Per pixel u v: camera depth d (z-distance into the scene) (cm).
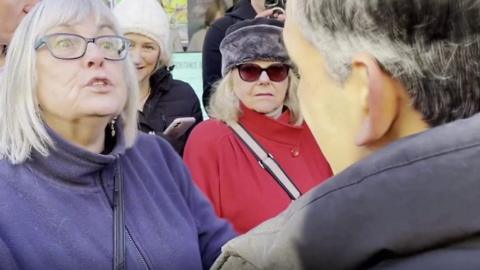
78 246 135
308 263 66
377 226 61
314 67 75
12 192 134
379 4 66
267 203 206
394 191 61
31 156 138
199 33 425
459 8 65
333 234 64
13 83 141
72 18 144
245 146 212
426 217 59
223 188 208
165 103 280
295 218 68
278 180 208
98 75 143
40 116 142
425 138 63
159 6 286
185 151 219
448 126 63
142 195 151
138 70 271
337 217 64
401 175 61
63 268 132
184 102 284
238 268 75
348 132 73
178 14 422
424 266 59
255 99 213
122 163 152
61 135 143
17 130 138
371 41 67
